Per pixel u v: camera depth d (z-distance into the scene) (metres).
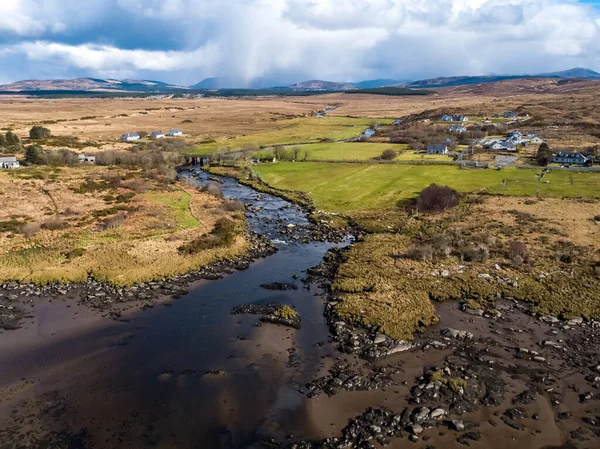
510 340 40.66
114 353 39.41
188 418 31.88
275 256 62.16
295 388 34.81
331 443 29.23
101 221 72.31
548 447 28.81
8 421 31.34
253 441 29.73
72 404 33.16
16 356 38.72
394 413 31.72
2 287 50.56
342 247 65.62
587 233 65.94
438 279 52.47
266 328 43.41
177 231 68.75
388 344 39.81
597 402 32.69
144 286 51.66
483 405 32.53
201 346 40.53
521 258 55.81
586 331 41.81
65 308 46.72
